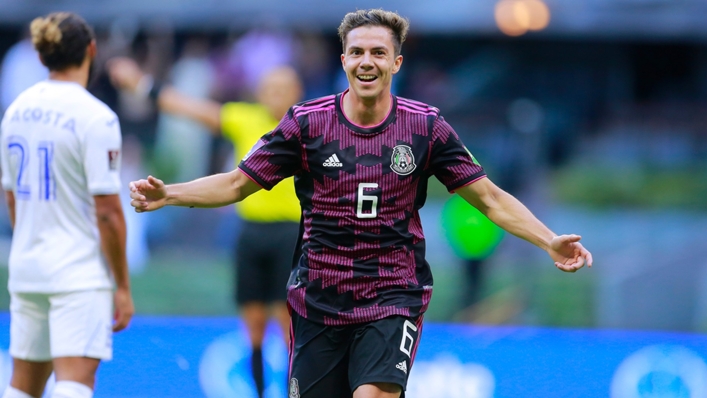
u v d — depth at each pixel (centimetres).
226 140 3556
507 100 3962
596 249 3216
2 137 1487
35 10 3709
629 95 4116
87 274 1434
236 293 2270
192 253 3275
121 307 1480
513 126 3588
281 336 2288
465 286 2925
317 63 3794
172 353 2425
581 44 4078
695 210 3500
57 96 1441
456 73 4066
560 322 2839
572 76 4088
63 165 1426
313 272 1392
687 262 2919
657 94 4169
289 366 1464
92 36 1501
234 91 3709
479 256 2906
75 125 1423
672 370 2422
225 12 3762
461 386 2417
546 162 3672
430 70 4075
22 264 1439
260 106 2361
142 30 3756
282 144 1367
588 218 3434
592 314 2872
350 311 1378
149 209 1347
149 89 2352
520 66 4084
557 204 3512
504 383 2420
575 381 2417
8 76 3569
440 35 4038
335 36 3875
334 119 1361
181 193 1362
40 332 1462
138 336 2433
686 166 3703
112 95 3541
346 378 1423
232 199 1388
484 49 4088
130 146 3519
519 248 3136
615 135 3869
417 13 3794
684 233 3291
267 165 1372
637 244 3225
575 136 3878
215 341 2431
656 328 2866
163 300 2914
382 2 3784
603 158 3741
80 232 1441
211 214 3341
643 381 2416
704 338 2455
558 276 2988
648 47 4109
